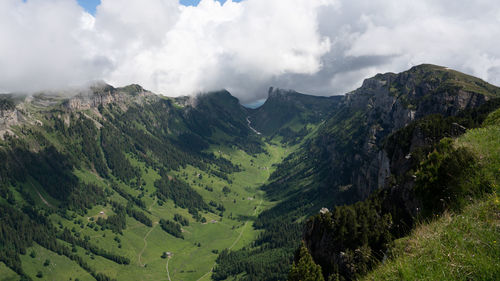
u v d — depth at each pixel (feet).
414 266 33.63
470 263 29.27
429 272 31.40
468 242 31.99
